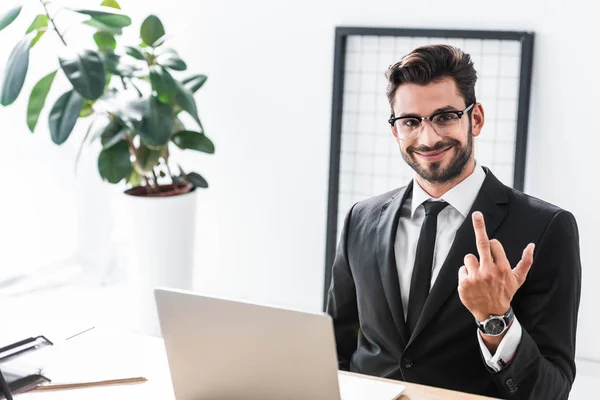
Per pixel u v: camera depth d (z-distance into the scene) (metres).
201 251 3.98
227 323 1.46
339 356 2.03
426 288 1.83
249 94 3.75
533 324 1.76
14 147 4.00
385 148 3.57
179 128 3.52
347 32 3.51
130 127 3.32
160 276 3.56
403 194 1.94
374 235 1.93
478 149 3.43
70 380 1.65
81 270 4.26
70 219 4.21
